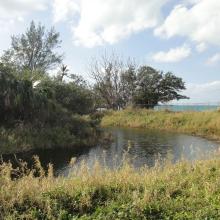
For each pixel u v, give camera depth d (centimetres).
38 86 2677
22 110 2348
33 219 641
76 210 689
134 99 6003
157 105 5684
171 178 879
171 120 3878
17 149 1916
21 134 2119
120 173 864
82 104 3644
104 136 2656
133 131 3441
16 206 681
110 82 5925
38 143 2100
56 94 3378
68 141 2275
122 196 738
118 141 2583
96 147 2219
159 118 4038
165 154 1970
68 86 3600
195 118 3766
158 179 864
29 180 787
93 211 685
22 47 5328
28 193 716
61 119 2523
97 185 777
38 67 5284
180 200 728
